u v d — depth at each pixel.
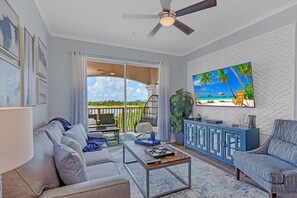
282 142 2.21
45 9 2.63
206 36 3.67
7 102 1.36
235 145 2.81
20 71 1.67
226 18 2.88
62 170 1.30
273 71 2.66
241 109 3.18
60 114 3.63
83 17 2.88
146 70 4.89
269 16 2.72
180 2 2.38
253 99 2.81
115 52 4.16
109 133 4.47
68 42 3.69
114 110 4.52
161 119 4.61
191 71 4.70
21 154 0.75
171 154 2.24
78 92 3.70
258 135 2.77
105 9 2.62
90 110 4.25
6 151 0.69
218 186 2.24
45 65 2.97
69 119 3.70
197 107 4.41
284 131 2.28
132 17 2.21
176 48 4.50
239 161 2.29
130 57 4.34
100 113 4.37
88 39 3.84
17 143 0.73
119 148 3.94
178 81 4.95
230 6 2.51
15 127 0.73
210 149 3.34
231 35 3.42
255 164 1.98
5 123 0.69
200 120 3.85
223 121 3.57
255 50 2.94
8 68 1.38
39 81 2.52
